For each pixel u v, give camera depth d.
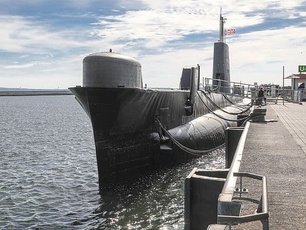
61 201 13.68
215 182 7.62
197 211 7.71
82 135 37.38
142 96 14.66
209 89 27.47
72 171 18.94
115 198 13.00
